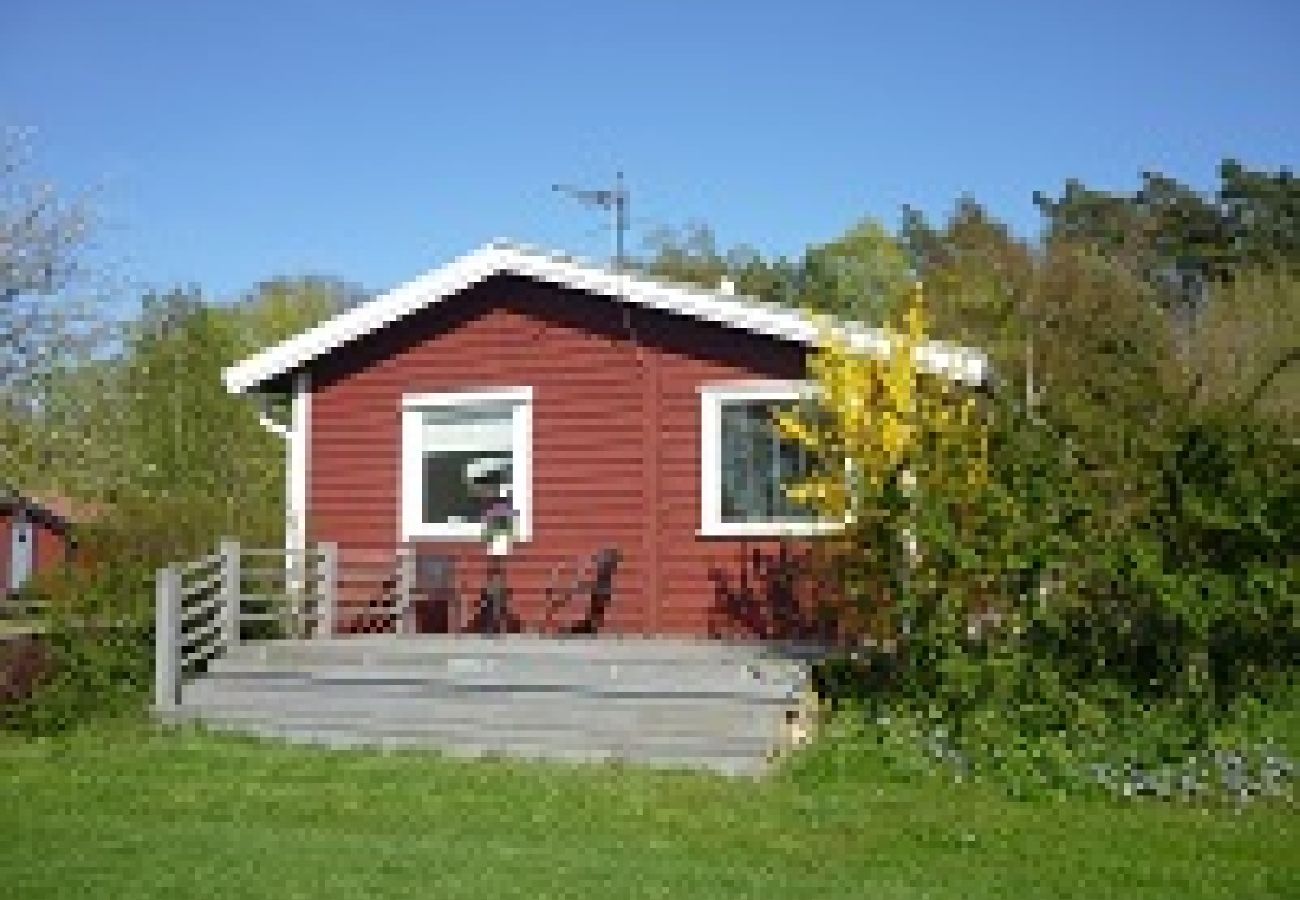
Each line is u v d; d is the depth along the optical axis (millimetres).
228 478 34594
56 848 9438
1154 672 12672
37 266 28516
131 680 15609
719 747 12547
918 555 12969
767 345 17266
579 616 17906
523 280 18609
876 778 11914
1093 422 12883
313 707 14477
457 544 18625
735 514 17328
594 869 9008
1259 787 11234
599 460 18000
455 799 11203
